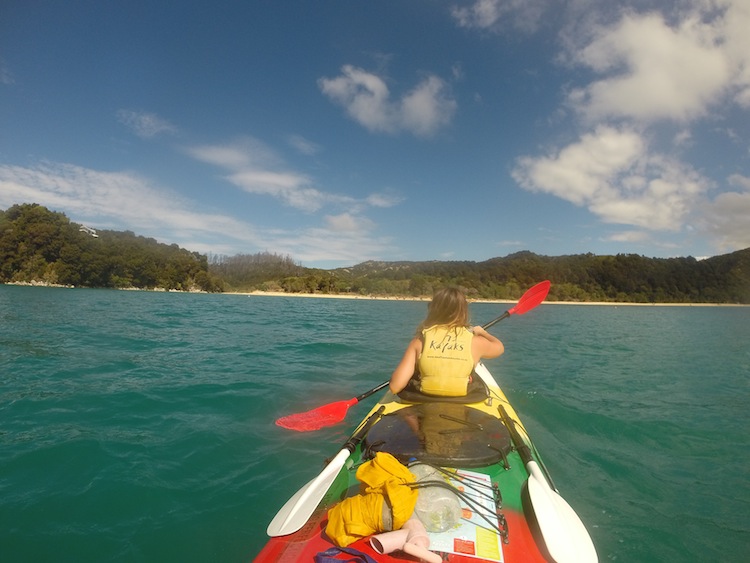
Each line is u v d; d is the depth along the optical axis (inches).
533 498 82.3
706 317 1497.3
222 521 118.0
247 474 145.2
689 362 401.4
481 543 71.6
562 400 246.5
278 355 366.9
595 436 192.2
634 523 123.6
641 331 768.3
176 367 300.2
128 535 110.5
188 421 191.9
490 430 108.3
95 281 3312.0
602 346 514.3
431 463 92.7
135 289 3614.7
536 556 71.3
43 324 519.8
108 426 181.6
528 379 302.8
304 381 273.3
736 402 250.5
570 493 140.6
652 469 159.2
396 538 65.9
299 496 89.0
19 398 214.7
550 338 593.9
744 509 132.0
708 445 182.9
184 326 577.0
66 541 107.0
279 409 215.3
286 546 74.2
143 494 129.8
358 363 341.4
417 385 130.0
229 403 220.2
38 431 173.0
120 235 4618.6
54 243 3129.9
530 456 100.9
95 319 612.4
